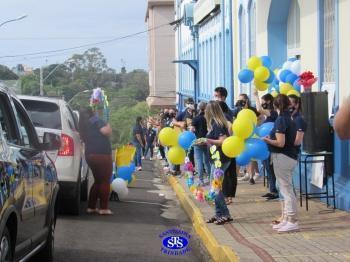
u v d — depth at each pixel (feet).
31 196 20.99
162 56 228.22
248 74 39.37
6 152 18.52
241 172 54.08
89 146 38.09
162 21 228.84
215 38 85.25
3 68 210.38
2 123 20.13
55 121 36.29
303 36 42.91
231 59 71.15
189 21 107.65
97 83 251.80
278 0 49.65
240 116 30.19
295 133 30.19
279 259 24.95
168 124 73.36
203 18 92.48
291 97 34.17
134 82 285.64
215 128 33.86
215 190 33.50
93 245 30.14
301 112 35.60
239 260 24.84
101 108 38.19
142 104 231.30
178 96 146.10
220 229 32.24
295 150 30.63
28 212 20.57
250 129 29.99
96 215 38.60
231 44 71.00
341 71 35.63
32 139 24.06
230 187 34.86
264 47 53.01
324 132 35.50
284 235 30.09
